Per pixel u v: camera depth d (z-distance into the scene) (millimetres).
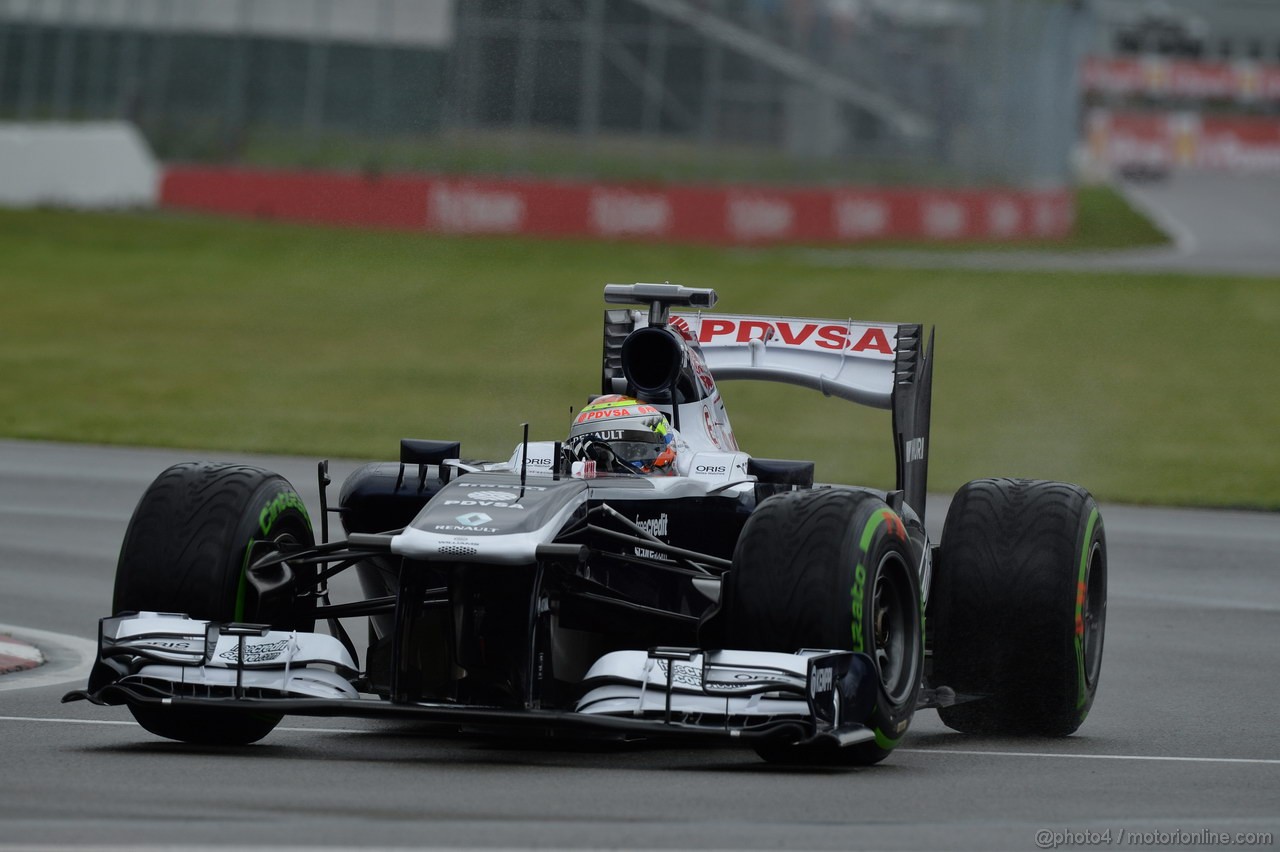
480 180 164500
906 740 26969
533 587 22031
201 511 23531
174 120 174250
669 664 21500
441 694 22125
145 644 22547
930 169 197500
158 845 17219
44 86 178125
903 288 143250
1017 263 170125
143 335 108000
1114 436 83125
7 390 85750
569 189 165750
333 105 175625
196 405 83188
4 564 44031
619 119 181375
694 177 182375
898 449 29891
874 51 196000
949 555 27391
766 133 188375
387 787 20734
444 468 25938
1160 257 186875
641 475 25625
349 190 163125
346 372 96438
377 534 23875
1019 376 104125
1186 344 121188
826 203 178500
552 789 20781
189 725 24031
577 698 24188
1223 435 84438
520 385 93000
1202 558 50844
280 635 22672
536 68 178250
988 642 26906
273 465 65000
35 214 159000
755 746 22297
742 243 172750
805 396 95000
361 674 23578
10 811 18781
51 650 33281
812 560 22078
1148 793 21938
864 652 22172
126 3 177625
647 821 18922
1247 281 160750
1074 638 26703
